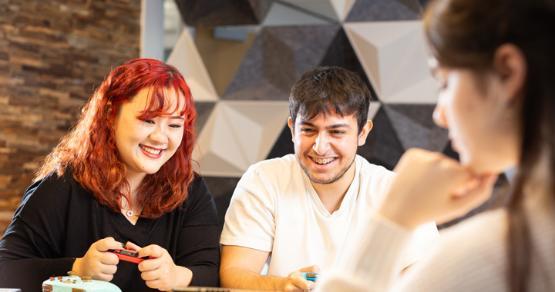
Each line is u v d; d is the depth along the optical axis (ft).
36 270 5.66
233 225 6.50
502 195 2.44
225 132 11.84
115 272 5.86
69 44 11.59
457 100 2.15
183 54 12.02
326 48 11.24
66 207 6.08
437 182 2.31
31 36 11.21
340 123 5.85
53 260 5.67
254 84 11.66
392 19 10.90
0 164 11.04
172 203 6.28
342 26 11.16
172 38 12.50
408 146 10.98
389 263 2.37
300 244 6.38
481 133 2.14
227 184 11.91
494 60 2.04
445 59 2.15
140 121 5.88
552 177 2.01
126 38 12.21
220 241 6.60
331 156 5.94
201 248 6.40
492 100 2.08
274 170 6.61
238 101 11.76
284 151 11.61
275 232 6.44
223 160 11.85
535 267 2.08
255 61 11.64
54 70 11.46
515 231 2.08
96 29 11.86
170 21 12.50
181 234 6.47
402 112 10.98
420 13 10.77
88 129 6.13
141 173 6.24
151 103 5.84
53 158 6.49
